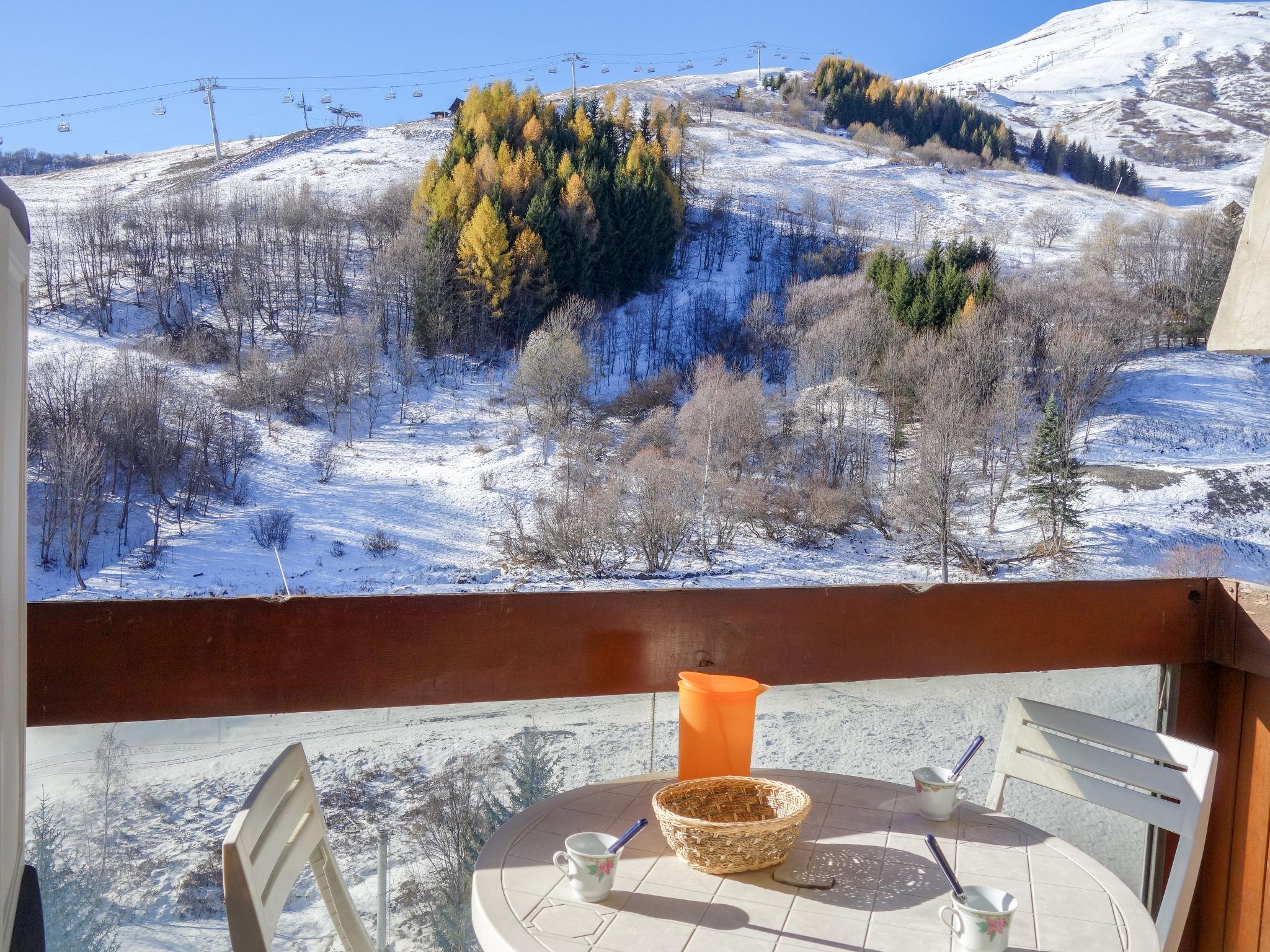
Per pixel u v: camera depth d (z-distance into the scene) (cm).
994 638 154
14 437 77
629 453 2917
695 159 6338
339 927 109
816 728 146
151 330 3494
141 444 2409
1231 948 160
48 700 121
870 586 149
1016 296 3303
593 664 138
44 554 1780
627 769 138
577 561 2467
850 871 99
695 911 90
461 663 133
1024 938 87
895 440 2823
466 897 130
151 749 124
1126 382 3058
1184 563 2347
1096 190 7212
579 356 3297
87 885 121
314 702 128
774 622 145
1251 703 159
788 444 2873
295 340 3519
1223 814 164
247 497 2600
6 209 72
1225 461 2717
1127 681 162
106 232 3903
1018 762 135
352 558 2431
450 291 3797
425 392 3469
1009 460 2733
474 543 2559
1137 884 153
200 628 125
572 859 91
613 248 4125
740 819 107
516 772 134
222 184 5456
